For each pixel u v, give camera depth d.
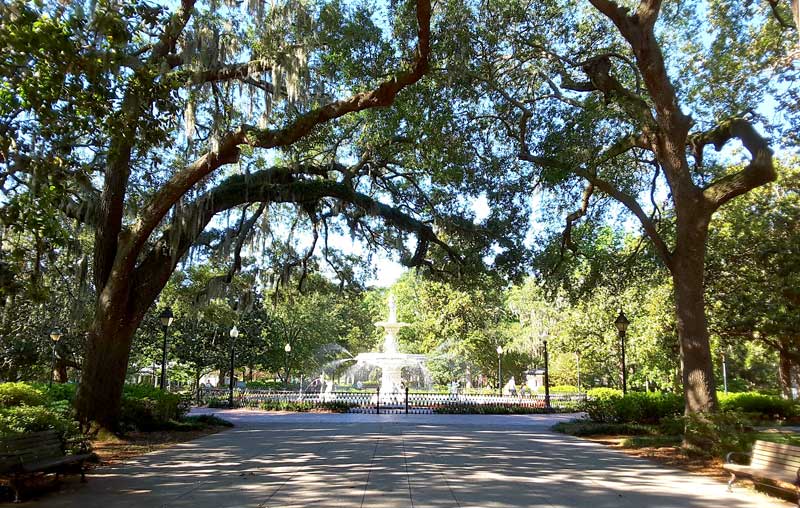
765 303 21.17
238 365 40.53
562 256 17.81
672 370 31.53
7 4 7.80
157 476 8.77
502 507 6.76
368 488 7.79
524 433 15.85
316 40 12.85
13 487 7.11
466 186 16.78
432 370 46.47
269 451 11.66
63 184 10.99
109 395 13.20
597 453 11.90
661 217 17.83
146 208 12.95
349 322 56.53
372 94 11.89
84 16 8.76
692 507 6.98
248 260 20.23
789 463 7.49
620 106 13.66
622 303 30.34
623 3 15.61
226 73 12.76
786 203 21.25
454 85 14.12
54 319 24.98
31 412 8.67
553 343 41.78
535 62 15.93
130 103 8.90
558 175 13.94
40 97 8.00
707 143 13.66
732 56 15.16
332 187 15.99
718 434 10.88
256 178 15.32
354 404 25.02
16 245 9.58
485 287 20.50
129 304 13.35
